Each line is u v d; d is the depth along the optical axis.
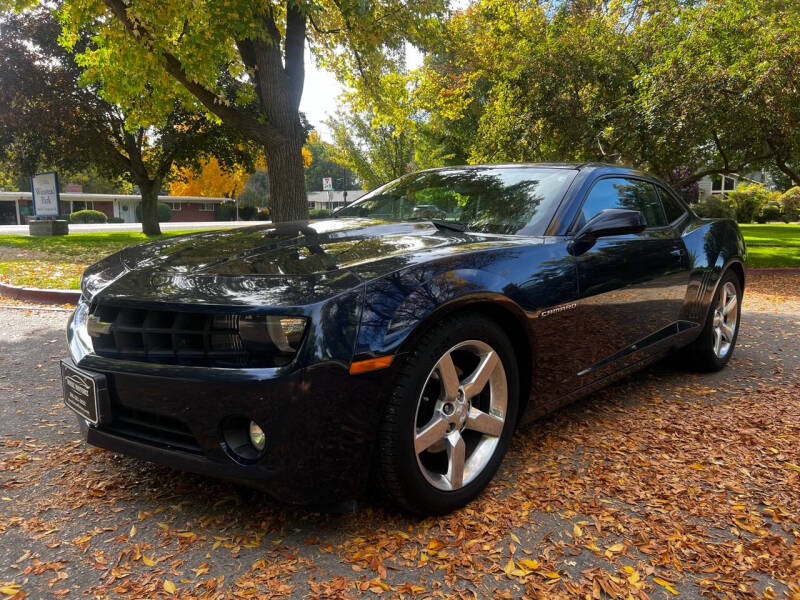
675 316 3.49
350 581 1.75
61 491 2.27
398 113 12.20
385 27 9.22
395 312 1.87
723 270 3.91
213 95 8.09
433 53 10.18
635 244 3.07
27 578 1.74
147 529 2.01
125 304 2.00
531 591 1.72
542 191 2.91
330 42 11.19
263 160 24.45
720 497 2.32
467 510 2.19
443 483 2.10
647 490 2.37
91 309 2.13
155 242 2.81
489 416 2.26
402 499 1.99
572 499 2.28
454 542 1.97
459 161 23.91
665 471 2.54
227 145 21.30
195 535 1.97
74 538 1.95
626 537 2.03
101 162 20.72
